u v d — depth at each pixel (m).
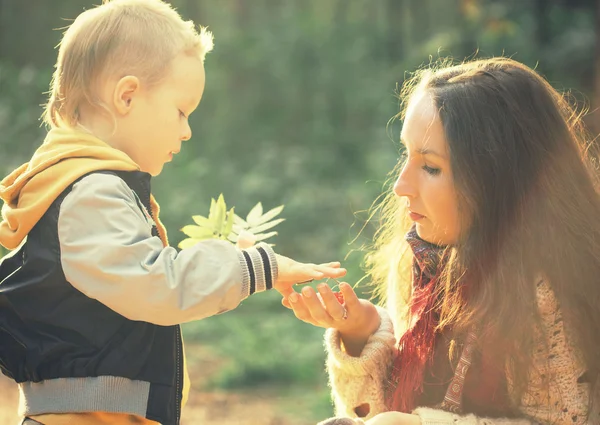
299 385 6.58
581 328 2.03
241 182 11.48
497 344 2.01
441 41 12.96
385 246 2.56
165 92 2.25
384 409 2.23
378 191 10.93
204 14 14.50
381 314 2.34
